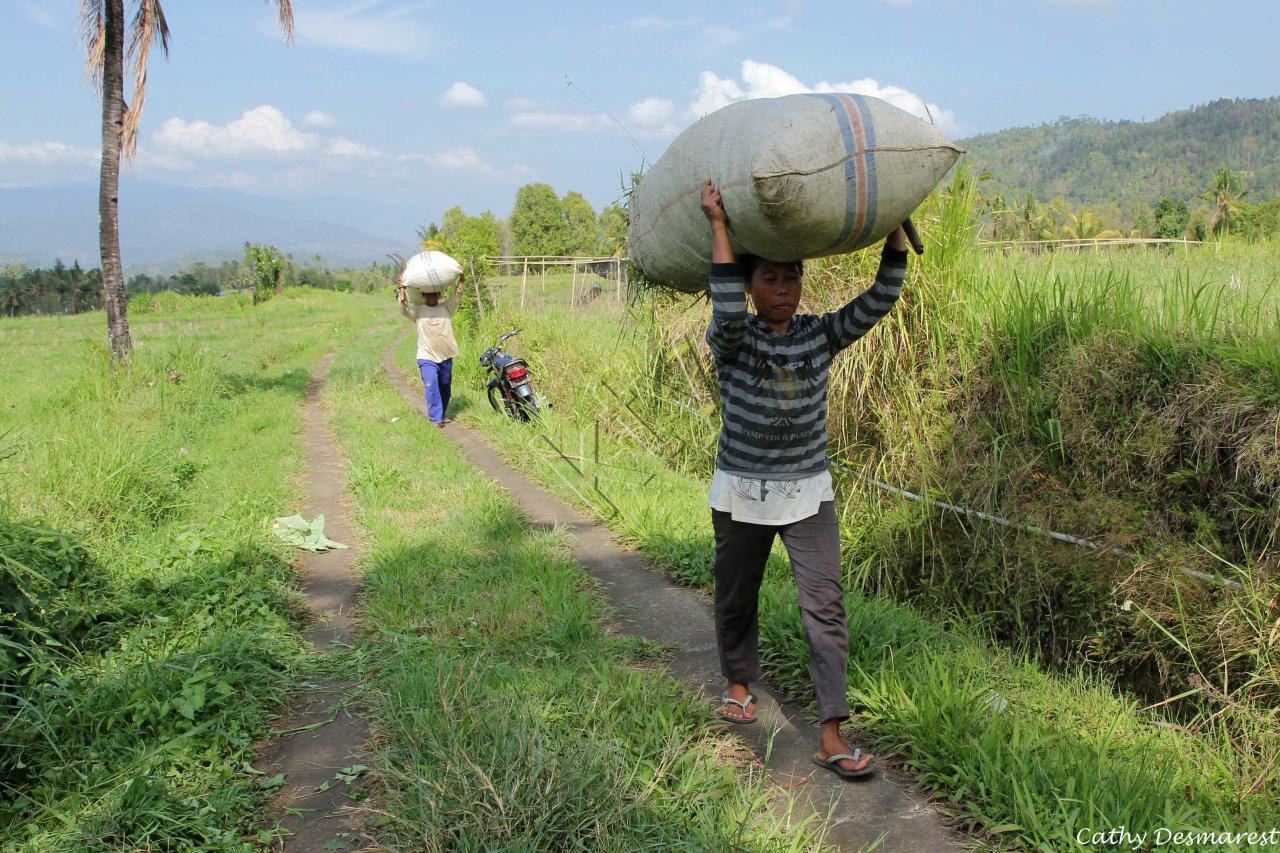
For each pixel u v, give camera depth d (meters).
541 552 5.43
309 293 62.56
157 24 12.77
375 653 4.02
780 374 2.93
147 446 7.60
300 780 3.00
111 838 2.51
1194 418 3.69
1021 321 4.73
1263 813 2.69
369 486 7.31
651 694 3.35
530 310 14.84
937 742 3.00
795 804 2.81
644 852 2.40
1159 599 3.58
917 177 2.60
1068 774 2.73
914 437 5.14
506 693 3.28
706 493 6.86
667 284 3.51
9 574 3.69
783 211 2.54
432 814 2.46
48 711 3.10
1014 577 4.26
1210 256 10.35
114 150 12.57
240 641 3.85
